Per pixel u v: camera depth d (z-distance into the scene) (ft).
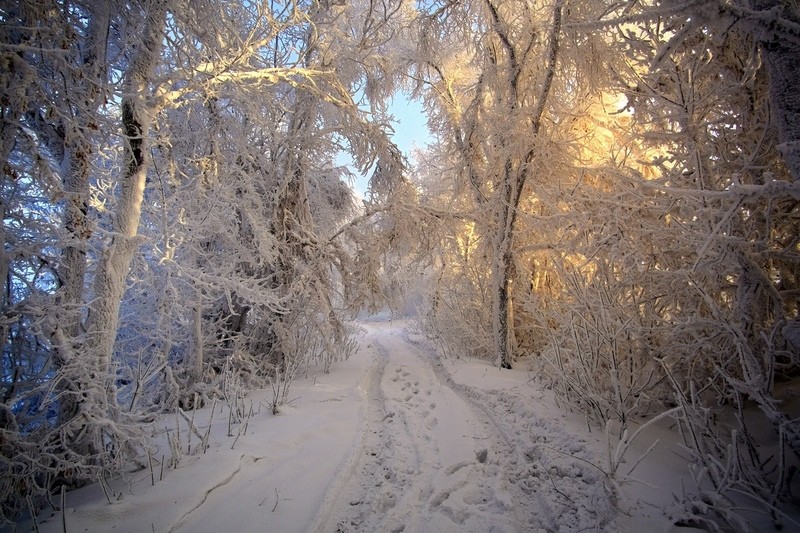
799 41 7.22
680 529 8.20
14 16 9.88
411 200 27.68
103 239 14.19
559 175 23.50
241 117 23.30
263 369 24.21
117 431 10.84
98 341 11.96
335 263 27.14
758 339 11.69
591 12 19.56
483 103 28.04
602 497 9.37
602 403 13.33
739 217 11.84
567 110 23.97
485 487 10.90
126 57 14.42
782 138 8.20
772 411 8.86
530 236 26.05
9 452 9.87
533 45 24.67
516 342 27.12
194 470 11.24
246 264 23.75
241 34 16.52
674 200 13.98
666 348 13.21
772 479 9.28
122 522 8.94
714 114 14.40
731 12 7.19
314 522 9.22
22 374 11.79
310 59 25.30
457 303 30.53
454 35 28.78
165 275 17.76
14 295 12.30
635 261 14.57
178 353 22.29
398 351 34.17
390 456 12.97
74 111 11.62
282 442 13.53
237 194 21.91
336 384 22.11
